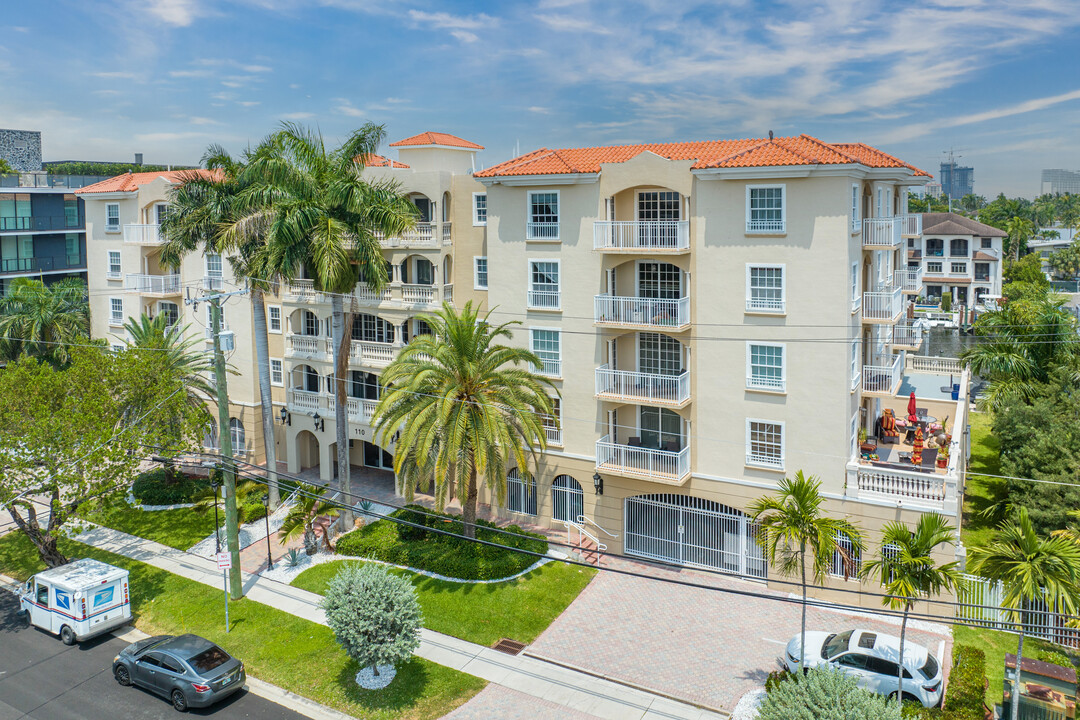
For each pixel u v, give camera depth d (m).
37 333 47.81
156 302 48.72
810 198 28.44
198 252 45.78
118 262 50.25
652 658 25.64
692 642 26.53
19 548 35.47
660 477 31.48
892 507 27.89
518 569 31.19
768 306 29.69
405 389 30.03
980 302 92.50
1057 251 130.00
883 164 30.25
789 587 30.19
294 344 42.22
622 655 25.86
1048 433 31.38
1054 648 24.86
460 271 37.59
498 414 30.06
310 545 33.59
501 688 24.20
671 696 23.61
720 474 31.44
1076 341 39.06
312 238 32.91
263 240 35.00
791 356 29.50
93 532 36.78
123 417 33.84
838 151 28.62
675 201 32.00
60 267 62.81
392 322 39.03
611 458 32.88
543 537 33.91
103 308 51.72
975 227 94.75
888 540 21.59
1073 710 19.91
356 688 24.41
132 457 31.02
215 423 47.41
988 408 39.44
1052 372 38.56
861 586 28.45
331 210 33.72
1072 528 27.78
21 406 30.88
